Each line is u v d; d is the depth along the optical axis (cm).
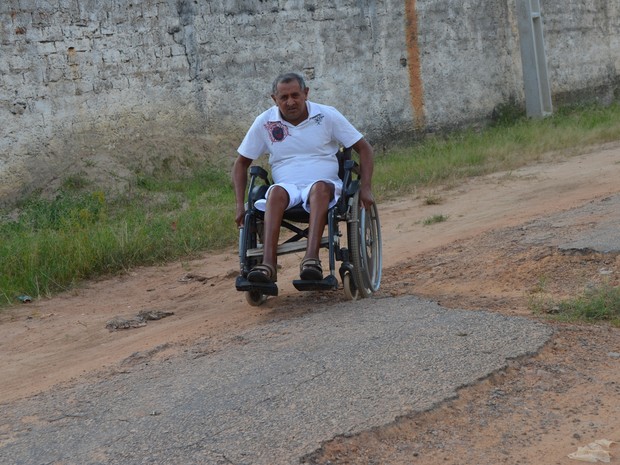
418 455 367
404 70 1700
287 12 1517
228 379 456
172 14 1377
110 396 460
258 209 608
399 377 434
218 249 927
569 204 930
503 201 1044
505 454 367
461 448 372
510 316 523
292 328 546
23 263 827
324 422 389
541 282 609
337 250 609
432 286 650
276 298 671
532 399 414
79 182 1244
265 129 617
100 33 1300
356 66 1622
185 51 1396
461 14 1805
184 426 399
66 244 860
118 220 1063
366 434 378
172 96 1384
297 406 409
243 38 1462
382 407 401
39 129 1239
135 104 1342
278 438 378
